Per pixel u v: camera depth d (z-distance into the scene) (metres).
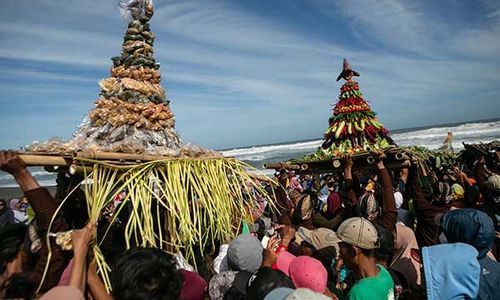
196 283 2.60
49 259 2.11
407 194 4.79
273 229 4.32
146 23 3.73
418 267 3.32
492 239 2.72
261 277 2.34
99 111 3.28
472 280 2.50
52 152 2.43
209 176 2.98
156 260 1.97
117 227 2.92
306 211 4.06
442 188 4.80
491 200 4.45
